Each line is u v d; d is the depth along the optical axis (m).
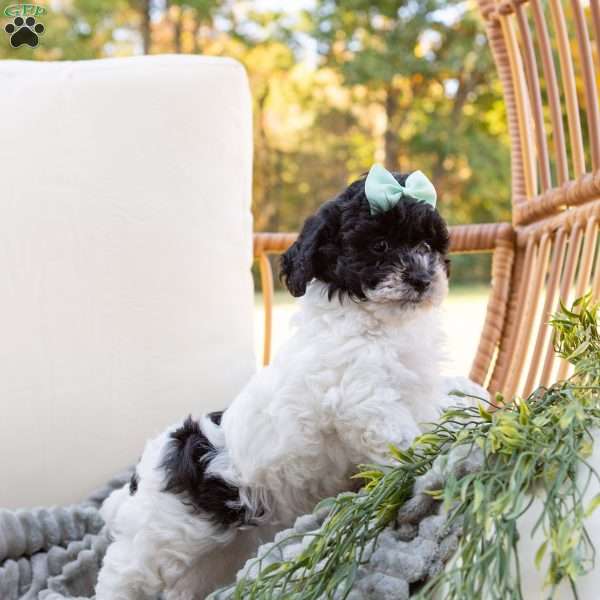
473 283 9.84
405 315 1.39
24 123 1.89
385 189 1.41
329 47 10.19
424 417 1.43
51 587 1.66
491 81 10.13
